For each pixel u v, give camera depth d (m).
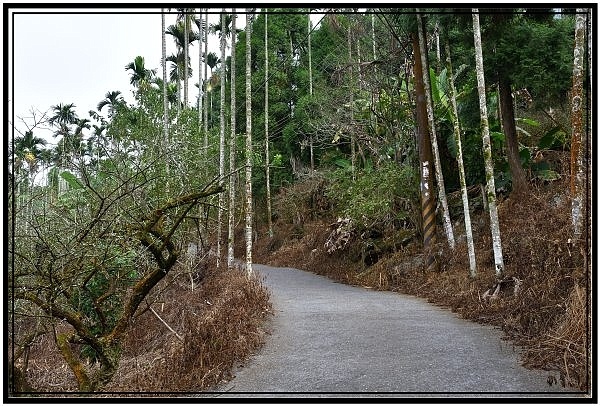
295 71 34.09
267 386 5.59
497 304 8.95
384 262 16.17
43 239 6.32
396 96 17.95
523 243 9.92
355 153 23.41
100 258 6.96
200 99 22.64
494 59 12.41
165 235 6.85
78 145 8.09
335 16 19.67
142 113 19.00
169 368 6.25
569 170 13.42
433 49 19.09
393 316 9.34
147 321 12.10
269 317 9.45
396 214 16.59
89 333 6.50
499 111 15.94
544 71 11.86
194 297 12.41
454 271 12.57
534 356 6.13
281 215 30.59
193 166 10.64
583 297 5.96
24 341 6.77
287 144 31.08
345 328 8.33
